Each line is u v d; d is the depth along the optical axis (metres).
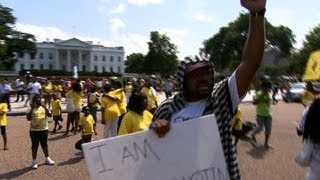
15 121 22.09
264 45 2.91
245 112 27.47
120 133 6.98
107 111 11.79
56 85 31.14
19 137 16.03
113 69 158.88
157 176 2.95
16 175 9.76
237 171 3.00
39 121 10.62
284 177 9.09
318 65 5.36
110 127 11.89
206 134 2.94
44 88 27.20
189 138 2.95
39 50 148.88
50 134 16.84
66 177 9.48
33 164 10.44
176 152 2.94
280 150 12.51
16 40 112.25
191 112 3.07
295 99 39.88
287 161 10.83
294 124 20.28
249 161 10.83
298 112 28.22
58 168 10.41
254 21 2.89
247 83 2.98
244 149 12.52
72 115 16.89
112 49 158.62
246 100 40.62
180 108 3.17
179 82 3.15
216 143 2.93
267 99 12.89
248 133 13.13
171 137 2.95
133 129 6.97
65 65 151.50
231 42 112.75
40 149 13.03
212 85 3.10
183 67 3.11
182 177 2.94
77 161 11.21
